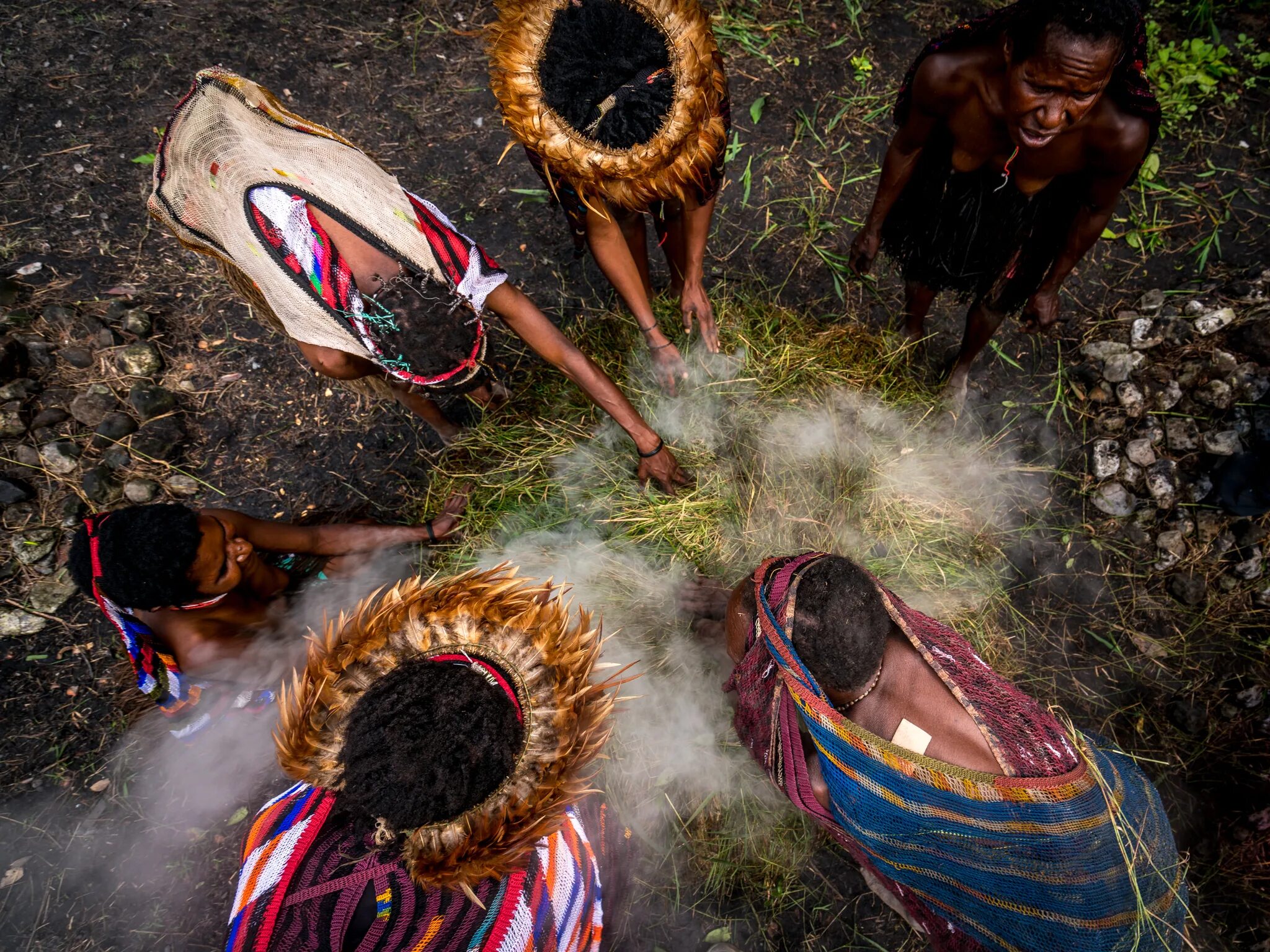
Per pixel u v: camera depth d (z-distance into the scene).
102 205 3.31
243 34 3.66
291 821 1.34
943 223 2.53
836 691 1.73
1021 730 1.59
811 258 3.45
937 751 1.62
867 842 1.71
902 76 3.81
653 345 2.64
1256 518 2.88
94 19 3.62
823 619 1.68
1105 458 3.04
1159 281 3.38
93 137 3.43
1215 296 3.21
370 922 1.21
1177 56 3.74
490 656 1.33
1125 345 3.19
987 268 2.60
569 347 2.25
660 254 3.40
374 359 1.96
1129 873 1.55
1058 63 1.72
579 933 1.45
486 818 1.21
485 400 2.94
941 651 1.71
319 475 3.03
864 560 2.73
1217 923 2.54
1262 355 3.00
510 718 1.23
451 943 1.22
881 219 2.66
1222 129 3.67
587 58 1.74
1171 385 3.08
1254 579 2.87
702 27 1.81
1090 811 1.53
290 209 1.77
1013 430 3.17
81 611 2.78
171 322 3.16
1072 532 3.01
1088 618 2.91
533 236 3.43
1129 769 1.78
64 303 3.11
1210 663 2.83
